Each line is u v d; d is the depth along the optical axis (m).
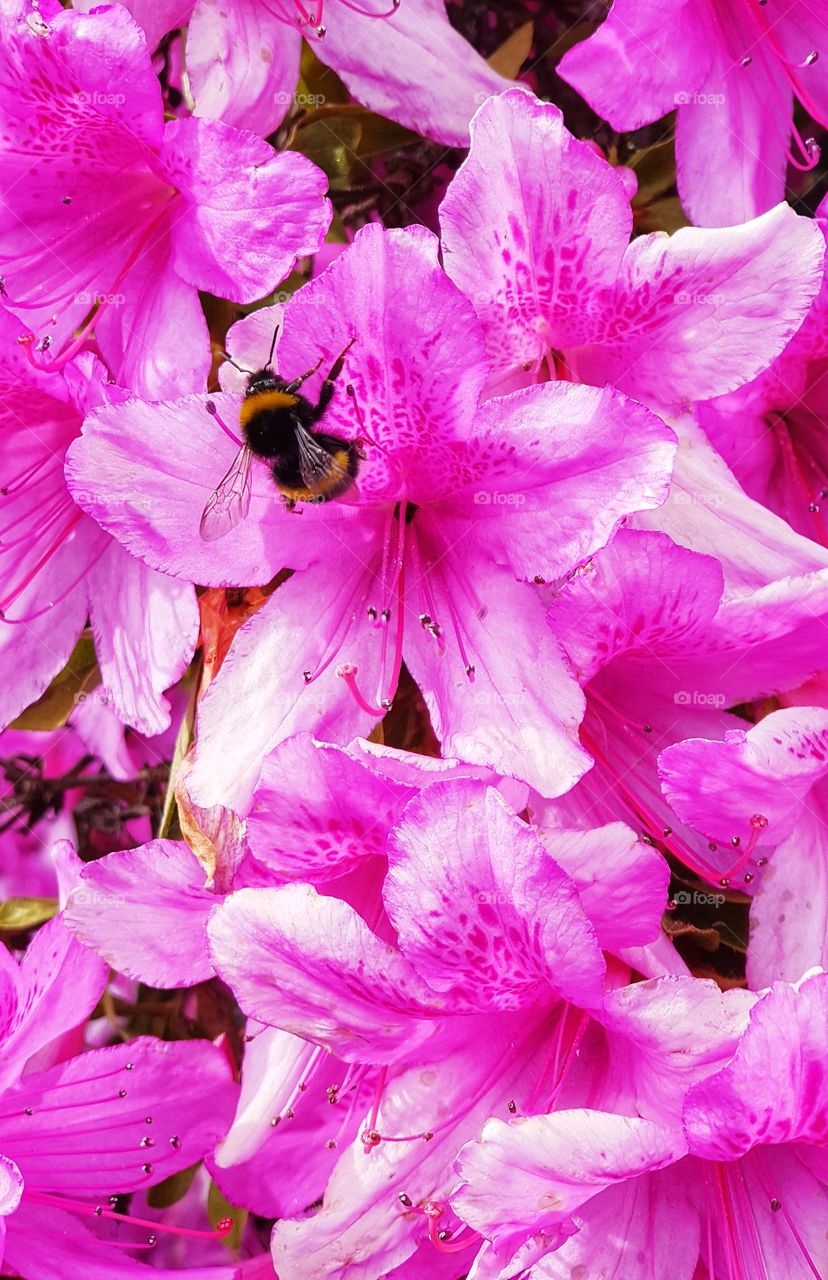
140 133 0.34
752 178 0.35
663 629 0.32
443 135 0.34
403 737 0.34
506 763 0.31
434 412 0.32
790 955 0.32
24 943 0.38
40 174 0.35
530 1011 0.33
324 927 0.31
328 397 0.32
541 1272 0.32
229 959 0.31
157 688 0.34
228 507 0.32
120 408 0.32
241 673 0.32
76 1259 0.34
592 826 0.33
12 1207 0.32
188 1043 0.35
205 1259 0.36
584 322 0.33
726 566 0.33
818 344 0.34
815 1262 0.32
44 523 0.36
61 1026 0.34
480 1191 0.30
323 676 0.33
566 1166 0.30
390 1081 0.33
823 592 0.32
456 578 0.33
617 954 0.32
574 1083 0.32
